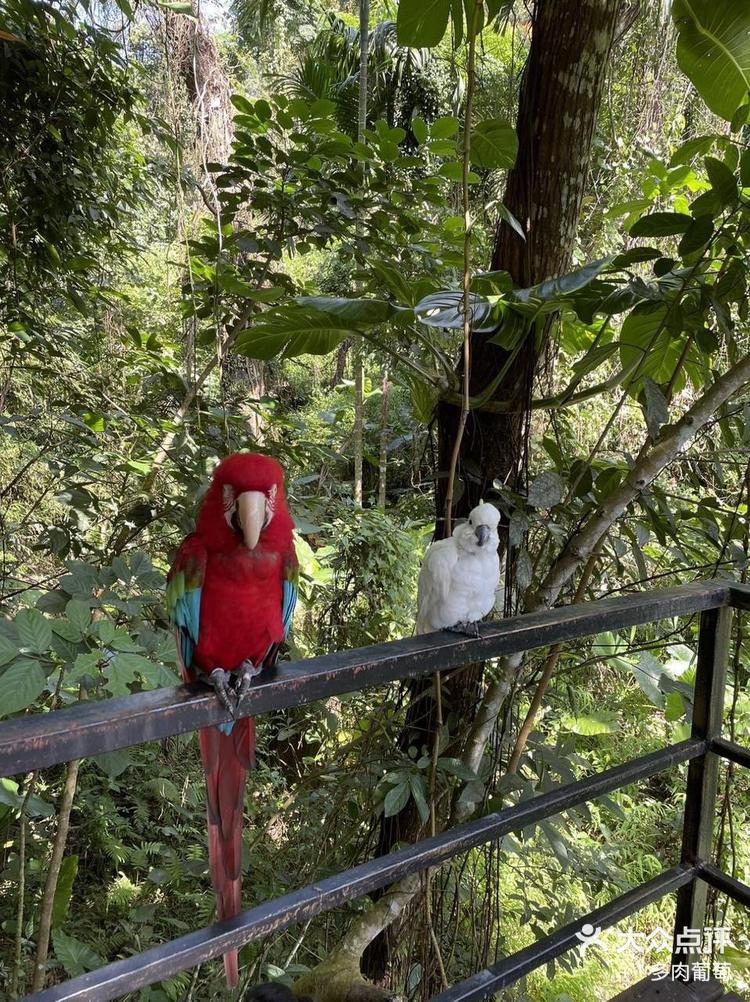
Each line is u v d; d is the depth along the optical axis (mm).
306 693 1372
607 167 6129
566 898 3904
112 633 1900
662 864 5113
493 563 2338
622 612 1798
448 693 2924
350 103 8875
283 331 2951
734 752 1975
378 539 5078
